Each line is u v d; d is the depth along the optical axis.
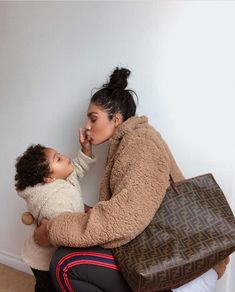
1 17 1.54
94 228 0.89
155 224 0.94
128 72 1.17
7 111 1.62
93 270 0.94
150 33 1.22
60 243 0.94
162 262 0.86
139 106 1.29
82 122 1.41
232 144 1.15
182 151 1.24
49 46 1.45
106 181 1.07
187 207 0.96
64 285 0.97
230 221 0.94
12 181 1.67
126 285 0.94
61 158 1.16
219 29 1.11
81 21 1.35
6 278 1.63
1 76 1.61
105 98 1.11
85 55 1.37
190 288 0.95
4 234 1.74
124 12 1.26
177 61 1.19
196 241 0.90
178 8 1.17
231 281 1.22
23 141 1.61
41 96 1.51
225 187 1.19
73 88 1.42
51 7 1.41
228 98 1.13
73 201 1.10
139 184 0.90
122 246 0.92
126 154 0.96
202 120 1.19
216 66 1.14
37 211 1.09
